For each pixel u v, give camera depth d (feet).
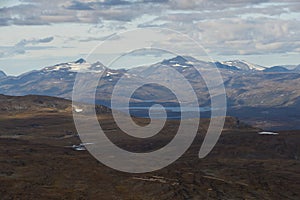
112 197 464.65
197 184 529.45
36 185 504.43
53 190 485.15
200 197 474.08
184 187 508.94
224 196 484.74
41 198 451.53
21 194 463.42
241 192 506.48
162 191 490.08
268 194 508.12
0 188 483.51
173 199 463.42
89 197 463.42
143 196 472.85
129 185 510.99
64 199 451.94
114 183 519.19
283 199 491.72
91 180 533.55
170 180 538.06
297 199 495.82
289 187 548.72
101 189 495.82
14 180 520.01
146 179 538.88
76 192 479.82
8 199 445.37
